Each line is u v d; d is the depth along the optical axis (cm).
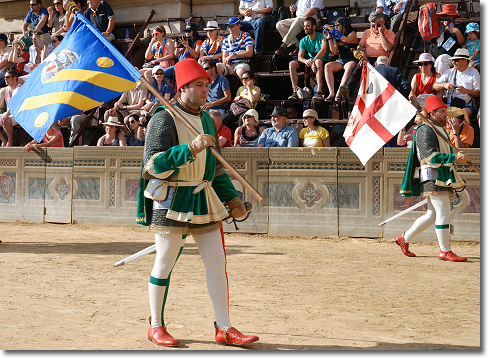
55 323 545
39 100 644
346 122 1445
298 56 1625
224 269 503
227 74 1711
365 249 1102
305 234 1268
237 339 475
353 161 1241
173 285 736
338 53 1574
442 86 1388
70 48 654
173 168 469
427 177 962
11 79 1806
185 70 505
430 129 975
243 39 1719
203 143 465
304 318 576
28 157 1520
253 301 652
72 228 1401
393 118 982
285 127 1364
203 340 497
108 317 571
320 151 1258
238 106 1546
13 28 2423
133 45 1916
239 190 1312
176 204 486
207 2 2088
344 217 1248
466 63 1403
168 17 2100
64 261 917
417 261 963
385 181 1221
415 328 541
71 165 1475
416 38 1750
